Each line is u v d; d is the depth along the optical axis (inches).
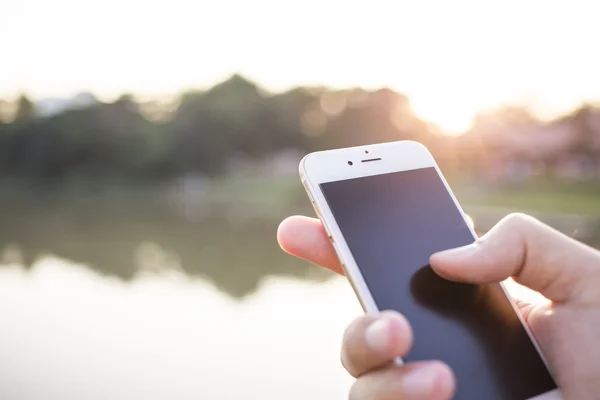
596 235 791.7
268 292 637.9
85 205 1942.7
